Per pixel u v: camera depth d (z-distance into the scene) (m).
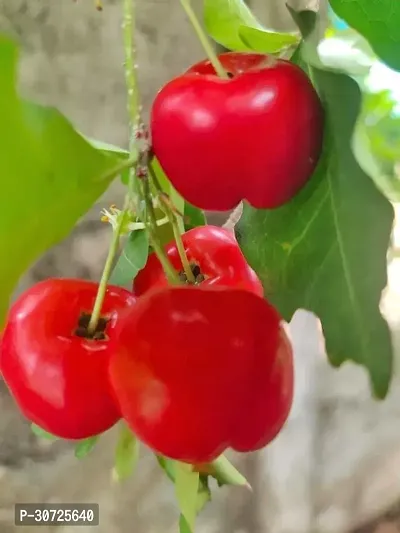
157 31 0.25
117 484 0.28
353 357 0.09
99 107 0.25
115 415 0.10
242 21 0.11
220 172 0.08
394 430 0.31
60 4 0.24
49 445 0.28
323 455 0.31
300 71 0.08
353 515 0.31
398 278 0.26
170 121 0.08
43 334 0.09
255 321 0.09
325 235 0.09
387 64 0.09
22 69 0.24
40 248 0.07
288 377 0.09
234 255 0.11
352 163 0.08
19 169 0.07
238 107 0.08
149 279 0.11
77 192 0.08
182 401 0.08
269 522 0.31
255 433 0.09
